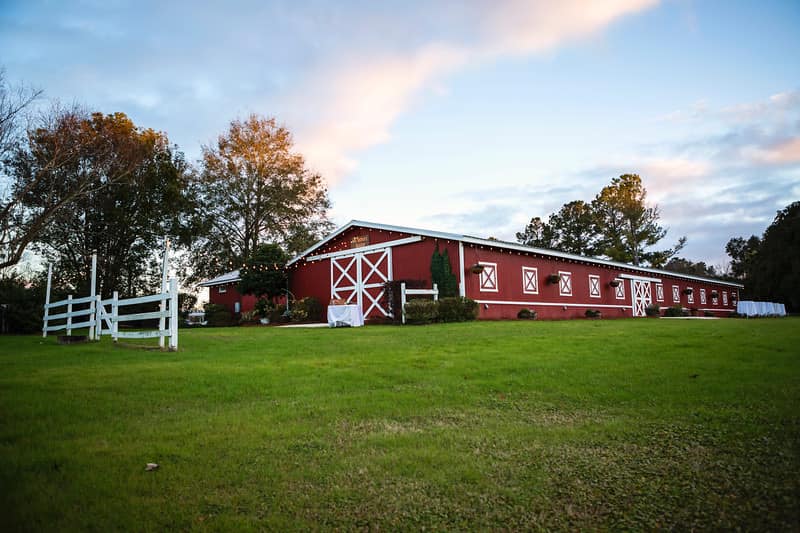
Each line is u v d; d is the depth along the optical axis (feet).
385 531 8.60
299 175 122.93
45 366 24.30
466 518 9.04
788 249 120.98
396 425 14.70
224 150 118.01
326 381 20.42
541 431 13.91
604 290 89.30
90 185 82.69
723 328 42.42
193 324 91.61
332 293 75.15
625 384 19.25
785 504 9.18
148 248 103.14
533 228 200.34
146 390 18.76
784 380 19.20
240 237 121.70
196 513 9.20
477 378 20.75
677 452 12.10
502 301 66.28
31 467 11.28
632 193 161.89
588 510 9.27
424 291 58.08
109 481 10.53
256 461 11.78
